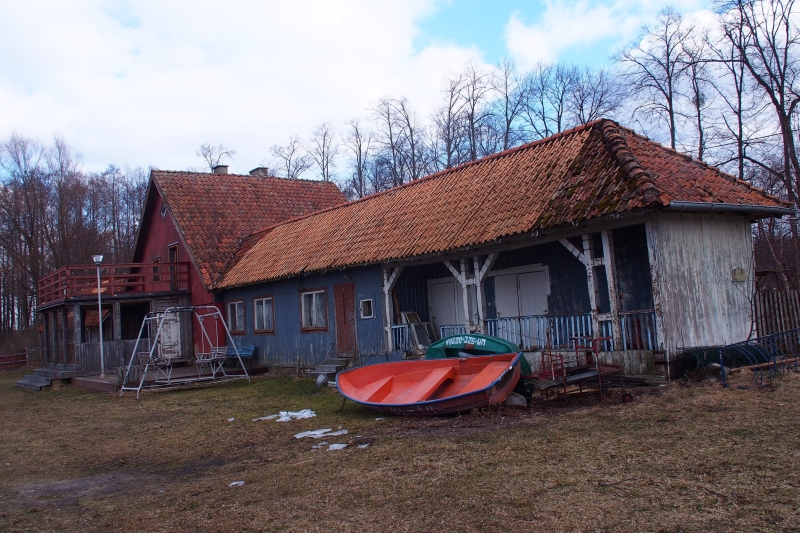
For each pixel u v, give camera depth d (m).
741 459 6.57
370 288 17.59
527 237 12.66
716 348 11.30
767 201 13.21
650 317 12.02
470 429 9.39
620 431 8.24
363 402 11.60
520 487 6.47
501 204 14.24
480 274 13.97
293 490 7.24
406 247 15.38
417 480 7.09
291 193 30.09
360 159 43.72
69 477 9.22
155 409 15.20
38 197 46.28
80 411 15.99
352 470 7.80
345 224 19.89
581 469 6.82
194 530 6.29
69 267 23.88
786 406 8.57
